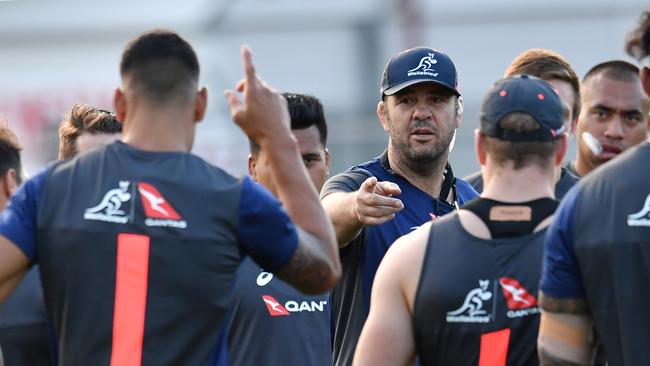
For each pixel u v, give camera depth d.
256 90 10.48
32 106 54.47
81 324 10.17
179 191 10.31
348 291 15.82
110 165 10.43
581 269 10.40
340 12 53.81
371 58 53.25
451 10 52.62
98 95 54.78
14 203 10.38
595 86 18.61
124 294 10.13
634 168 10.41
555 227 10.55
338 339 15.97
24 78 54.81
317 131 16.83
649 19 10.92
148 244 10.18
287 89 53.97
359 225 14.49
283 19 54.34
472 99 52.03
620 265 10.23
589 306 10.46
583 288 10.45
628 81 18.47
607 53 52.03
